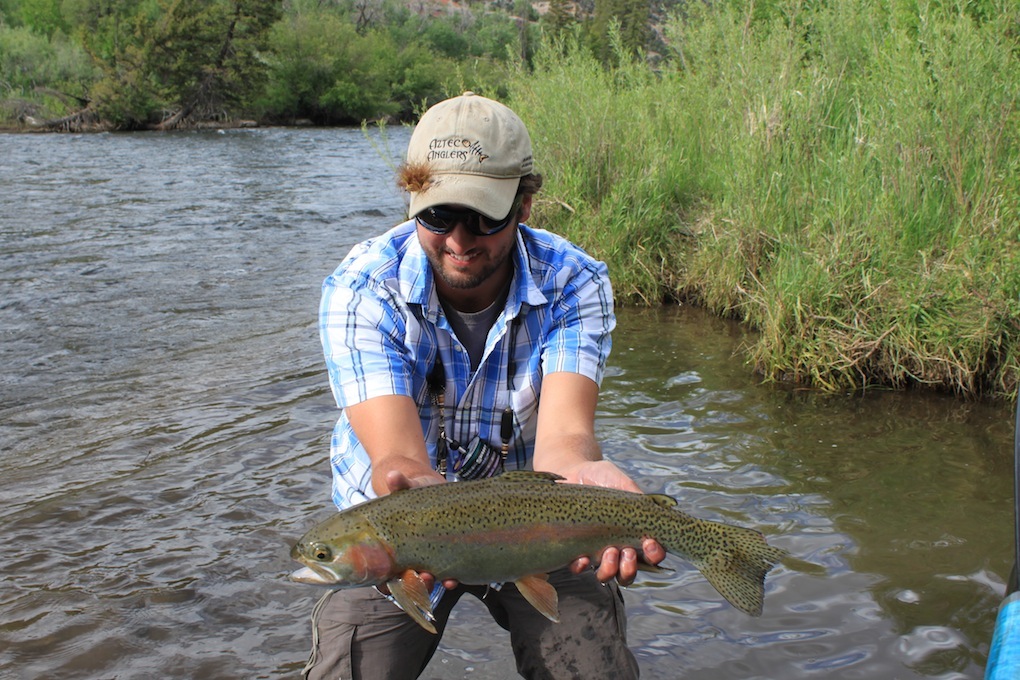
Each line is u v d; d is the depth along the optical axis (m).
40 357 7.31
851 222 6.71
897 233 6.42
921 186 6.66
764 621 3.53
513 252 2.57
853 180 6.89
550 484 2.27
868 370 6.14
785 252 6.98
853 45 8.92
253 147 29.84
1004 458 4.86
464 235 2.32
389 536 2.13
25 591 3.85
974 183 6.31
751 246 7.67
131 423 5.82
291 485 4.86
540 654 2.64
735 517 4.30
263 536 4.32
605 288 2.71
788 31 9.27
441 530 2.16
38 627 3.60
